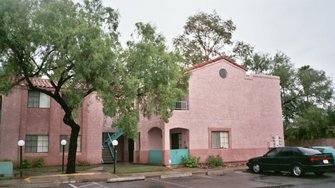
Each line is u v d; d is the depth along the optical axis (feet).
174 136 83.20
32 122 80.43
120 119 57.82
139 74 57.41
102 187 46.06
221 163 75.31
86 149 84.43
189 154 75.05
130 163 87.76
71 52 49.93
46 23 49.37
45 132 81.46
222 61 84.02
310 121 105.60
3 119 77.00
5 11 48.11
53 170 67.77
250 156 82.89
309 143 107.04
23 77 60.70
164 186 46.11
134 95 55.83
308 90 122.31
